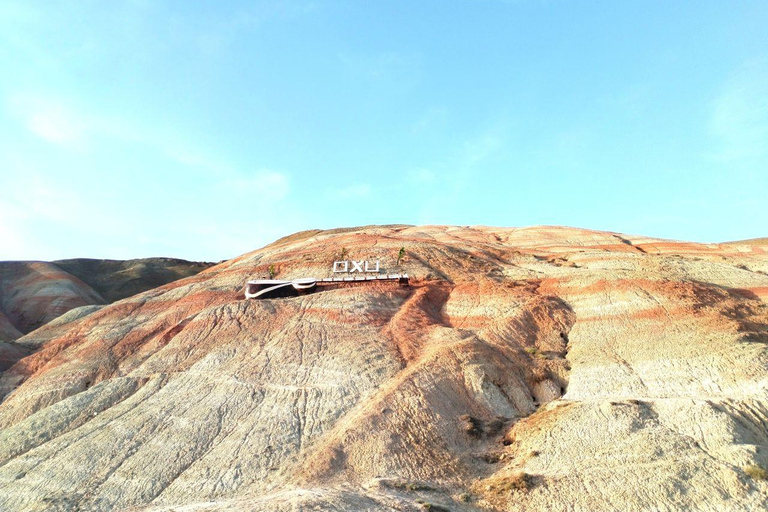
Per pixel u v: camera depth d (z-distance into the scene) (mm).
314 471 35344
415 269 72312
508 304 58844
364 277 69062
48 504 34500
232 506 29812
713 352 42688
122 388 50281
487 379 45656
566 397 43750
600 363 46250
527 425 39844
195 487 35250
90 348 59312
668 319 49531
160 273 145125
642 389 41594
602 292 57594
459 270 72375
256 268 79000
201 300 68062
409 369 47438
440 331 54625
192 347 55750
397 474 35312
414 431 39406
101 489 36031
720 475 30391
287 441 39500
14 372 59844
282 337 55250
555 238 92750
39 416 47062
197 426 42031
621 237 89625
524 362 49156
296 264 78438
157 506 33594
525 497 31562
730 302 51781
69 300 111125
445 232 105500
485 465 36875
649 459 32531
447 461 36969
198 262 160250
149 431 42062
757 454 31172
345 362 49531
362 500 30016
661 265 65250
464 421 41406
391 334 55000
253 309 61125
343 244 86562
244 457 37844
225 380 48469
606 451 34062
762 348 41500
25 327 104750
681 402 36812
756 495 28828
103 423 44219
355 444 38000
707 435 33406
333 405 43562
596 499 30469
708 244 79750
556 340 52594
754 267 67625
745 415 35031
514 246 89562
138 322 65375
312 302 62219
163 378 50656
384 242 85562
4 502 36125
